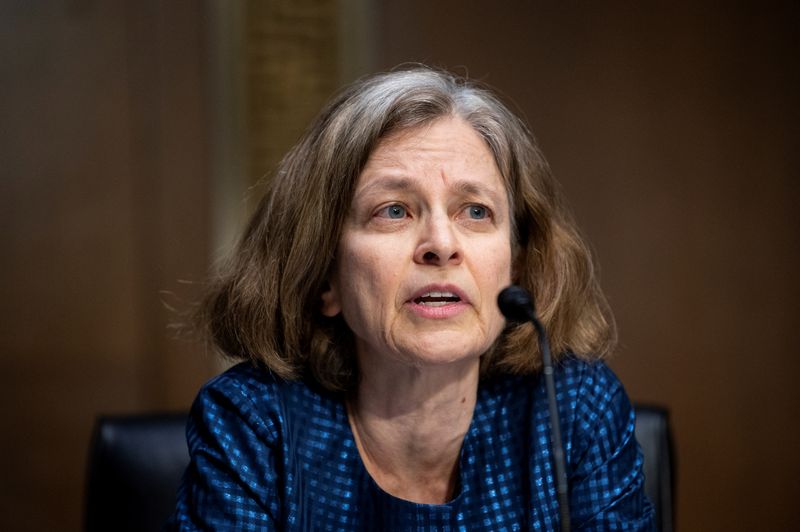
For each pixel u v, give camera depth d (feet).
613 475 12.78
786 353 28.96
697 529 29.40
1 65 28.07
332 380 13.20
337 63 29.32
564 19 28.86
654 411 16.52
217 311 14.10
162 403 29.25
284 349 13.37
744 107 28.60
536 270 13.55
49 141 28.50
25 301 28.84
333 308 12.81
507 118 12.87
